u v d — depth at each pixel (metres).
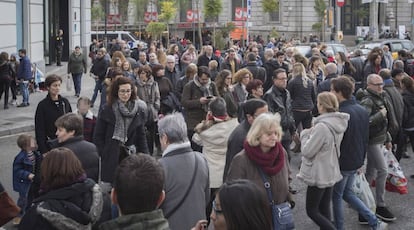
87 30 43.41
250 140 6.04
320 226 7.70
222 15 75.56
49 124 9.03
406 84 12.05
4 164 13.59
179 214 5.69
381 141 9.34
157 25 56.84
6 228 8.79
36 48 30.33
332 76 13.53
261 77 16.59
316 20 71.44
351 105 8.08
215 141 7.98
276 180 6.02
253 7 74.25
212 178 7.90
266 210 3.54
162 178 4.03
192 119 11.41
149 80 12.66
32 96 25.28
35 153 9.12
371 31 61.88
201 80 11.48
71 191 4.93
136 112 8.26
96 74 22.11
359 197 8.46
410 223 9.39
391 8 74.31
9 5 25.59
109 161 8.09
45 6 35.91
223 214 3.55
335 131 7.54
